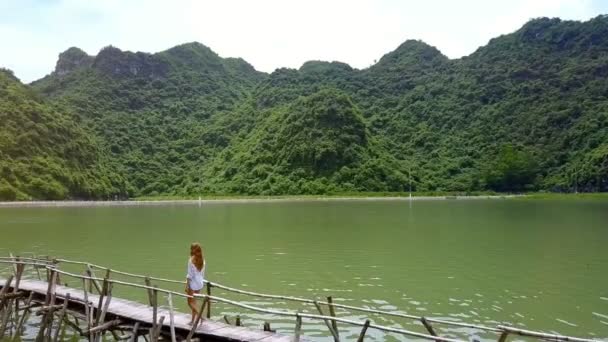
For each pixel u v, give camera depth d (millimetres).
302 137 155000
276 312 14578
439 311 23797
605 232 52000
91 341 16562
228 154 174500
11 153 114250
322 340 19688
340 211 84625
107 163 156875
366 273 32031
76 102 199500
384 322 22094
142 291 27438
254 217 73562
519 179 144750
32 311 21797
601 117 149750
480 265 34375
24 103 132875
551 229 55156
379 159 152250
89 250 41969
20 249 42625
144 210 92062
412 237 48812
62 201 111875
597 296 26219
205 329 15680
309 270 33062
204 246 43688
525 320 22375
